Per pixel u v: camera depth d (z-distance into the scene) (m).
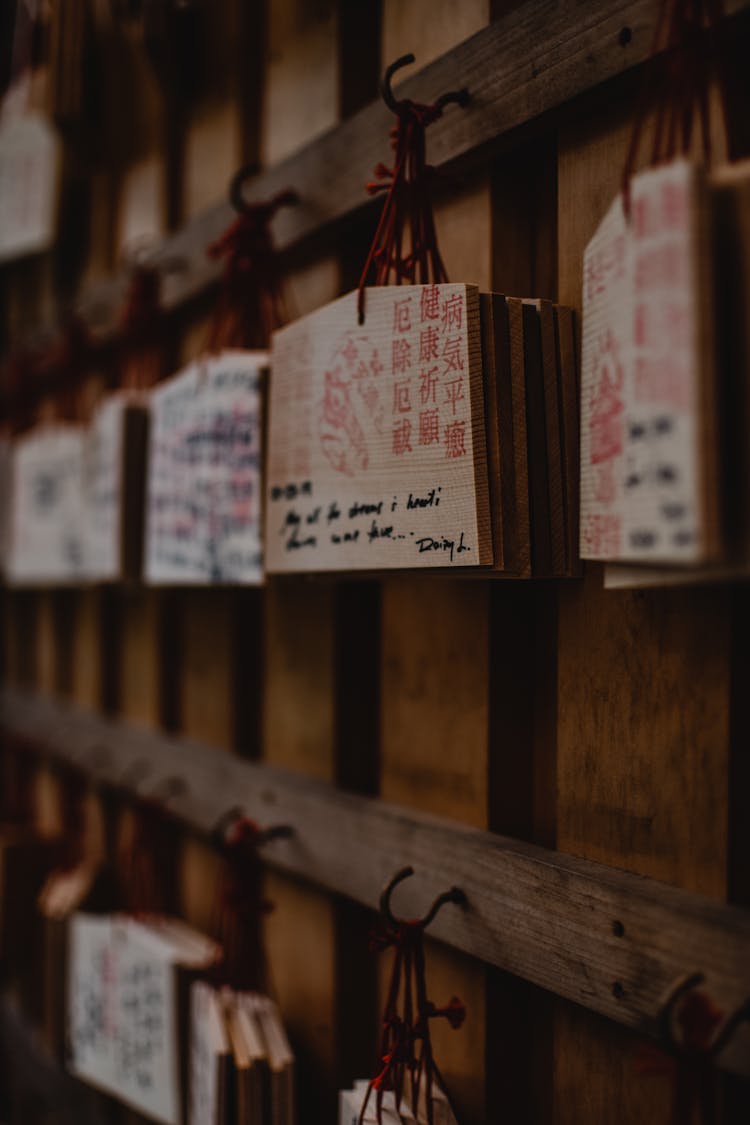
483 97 0.53
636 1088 0.49
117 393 0.80
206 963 0.67
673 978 0.46
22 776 1.03
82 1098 0.83
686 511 0.40
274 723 0.68
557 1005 0.53
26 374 1.00
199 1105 0.62
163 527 0.66
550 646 0.54
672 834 0.48
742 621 0.46
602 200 0.50
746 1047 0.44
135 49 0.81
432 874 0.55
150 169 0.80
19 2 0.97
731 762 0.46
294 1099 0.65
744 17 0.45
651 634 0.49
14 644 1.15
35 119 0.89
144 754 0.79
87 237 0.94
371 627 0.64
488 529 0.48
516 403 0.49
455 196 0.56
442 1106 0.53
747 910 0.46
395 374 0.50
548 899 0.50
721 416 0.40
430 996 0.57
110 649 0.89
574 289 0.51
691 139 0.46
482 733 0.55
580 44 0.49
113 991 0.72
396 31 0.59
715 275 0.40
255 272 0.62
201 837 0.75
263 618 0.70
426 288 0.49
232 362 0.60
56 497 0.83
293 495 0.55
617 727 0.50
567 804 0.52
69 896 0.82
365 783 0.63
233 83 0.71
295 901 0.66
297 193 0.63
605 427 0.44
